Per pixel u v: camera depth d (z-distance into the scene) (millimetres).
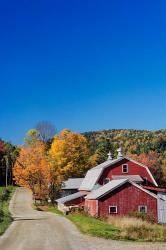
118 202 53969
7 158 141125
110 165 74312
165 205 55156
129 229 33438
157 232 32094
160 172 118750
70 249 25188
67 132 97438
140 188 54562
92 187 71688
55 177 92500
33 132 113875
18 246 26984
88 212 58844
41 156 93688
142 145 199250
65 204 72062
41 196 93375
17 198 103312
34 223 44719
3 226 40219
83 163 97875
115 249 24984
